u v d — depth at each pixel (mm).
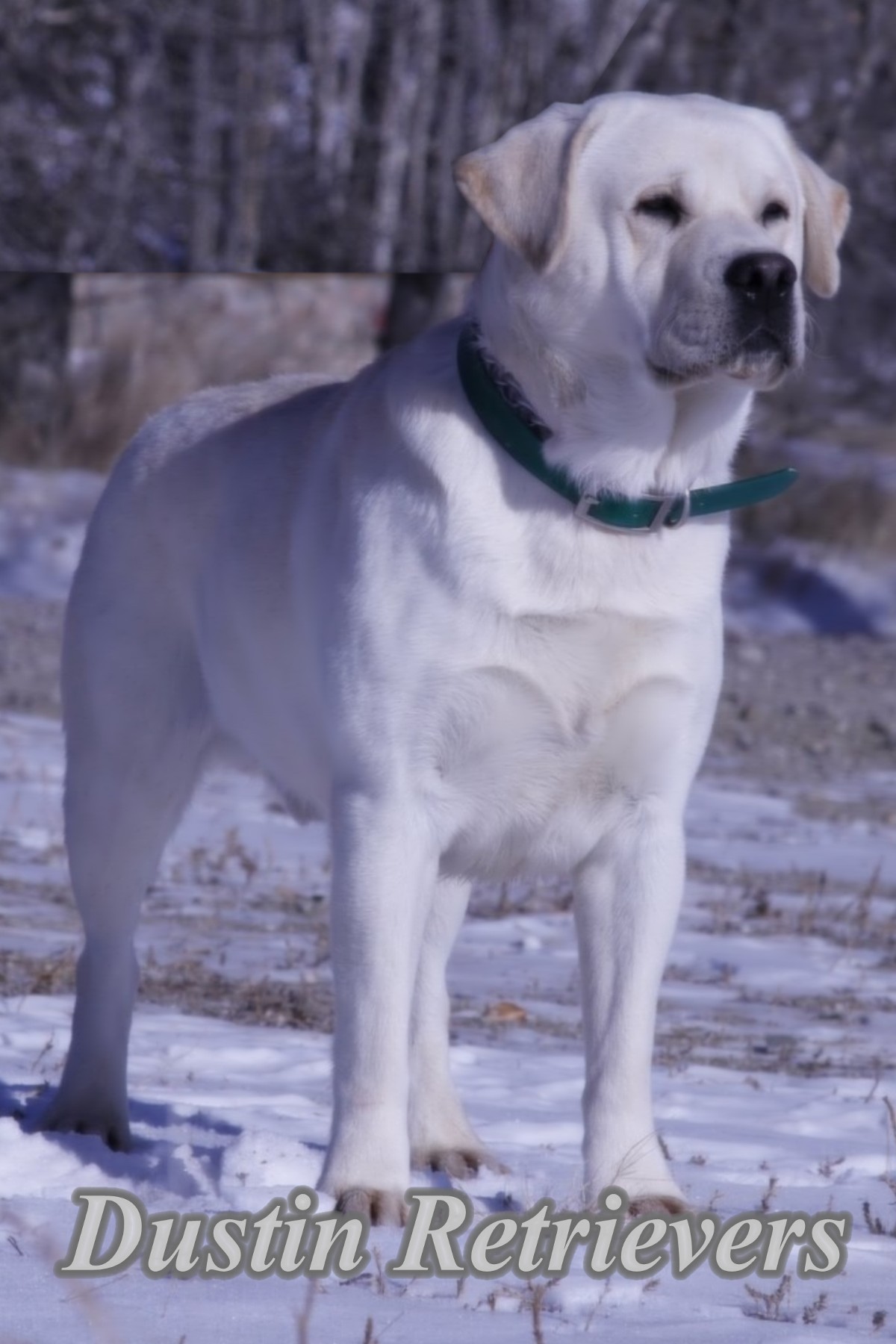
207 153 42500
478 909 15703
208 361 41312
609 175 7535
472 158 7691
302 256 43062
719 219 7418
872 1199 7941
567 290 7473
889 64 41406
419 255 43375
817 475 38312
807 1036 11984
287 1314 5805
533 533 7426
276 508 8500
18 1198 7102
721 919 15203
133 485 9414
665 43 41250
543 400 7457
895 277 43094
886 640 33094
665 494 7559
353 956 7363
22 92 41781
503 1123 9258
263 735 8719
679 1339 5691
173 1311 5797
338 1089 7344
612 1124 7551
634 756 7621
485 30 43500
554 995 12820
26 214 41906
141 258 42594
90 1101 8695
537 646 7395
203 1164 7645
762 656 30234
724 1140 9047
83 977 8938
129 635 9242
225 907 14906
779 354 7312
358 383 8406
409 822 7422
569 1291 6172
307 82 43531
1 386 39812
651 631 7488
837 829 19812
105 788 9188
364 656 7430
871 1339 5793
